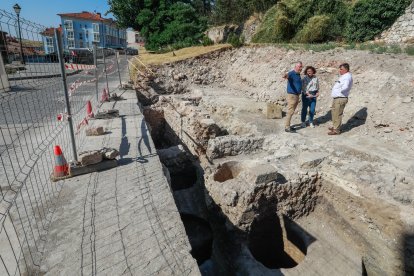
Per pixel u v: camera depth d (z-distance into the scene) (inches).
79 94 516.4
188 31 953.5
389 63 389.1
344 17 617.9
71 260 130.4
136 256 131.9
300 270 208.7
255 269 207.8
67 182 195.6
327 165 259.4
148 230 147.8
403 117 312.7
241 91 603.2
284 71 531.8
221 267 243.3
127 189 185.9
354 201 231.1
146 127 320.8
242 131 395.5
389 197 212.1
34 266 127.1
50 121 359.9
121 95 510.3
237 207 235.1
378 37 548.1
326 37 632.4
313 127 365.1
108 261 129.6
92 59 450.0
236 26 1165.1
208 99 518.9
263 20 864.9
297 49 565.6
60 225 152.6
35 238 143.7
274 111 417.4
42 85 175.6
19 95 167.3
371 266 218.8
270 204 245.6
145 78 600.4
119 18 1047.0
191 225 281.4
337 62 454.9
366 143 300.0
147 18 967.6
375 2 533.3
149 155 239.6
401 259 199.0
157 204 169.5
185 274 122.4
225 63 706.2
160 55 791.7
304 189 254.7
